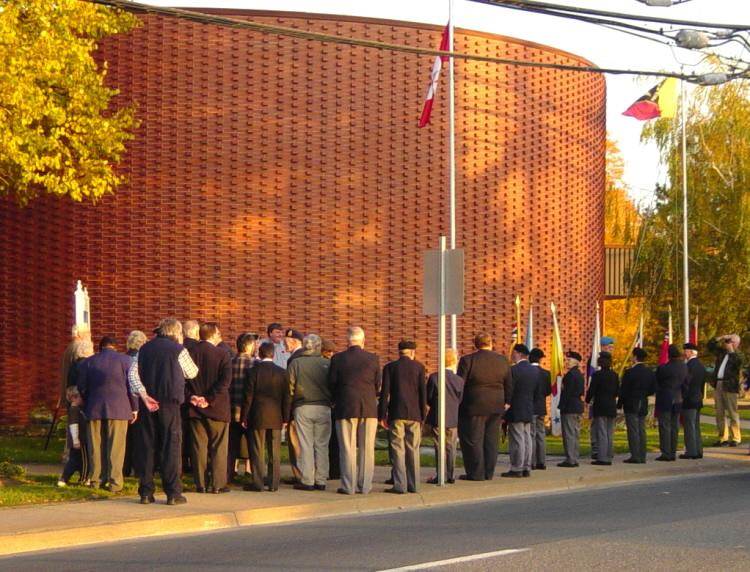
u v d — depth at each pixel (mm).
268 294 25625
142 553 11750
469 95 27344
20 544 12234
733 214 36844
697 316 37438
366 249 26250
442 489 16750
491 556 11156
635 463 21219
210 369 15805
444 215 27000
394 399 16359
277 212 25719
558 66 17875
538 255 28703
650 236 38281
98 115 22750
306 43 25938
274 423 16203
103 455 16172
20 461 19938
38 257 26141
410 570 10453
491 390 17875
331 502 15172
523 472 18531
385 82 26453
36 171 22984
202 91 25531
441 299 17062
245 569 10672
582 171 30219
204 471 15961
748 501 15867
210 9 25516
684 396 22234
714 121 37250
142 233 25531
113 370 15883
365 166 26281
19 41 19797
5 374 26250
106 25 21844
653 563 10781
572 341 29734
